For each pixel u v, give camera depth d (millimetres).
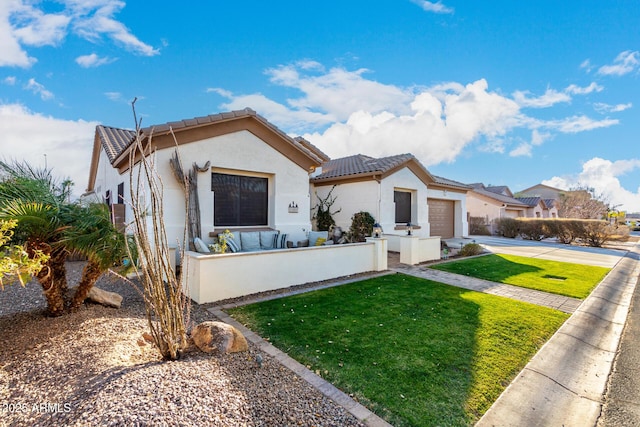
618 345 5383
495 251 16781
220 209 10492
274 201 11578
